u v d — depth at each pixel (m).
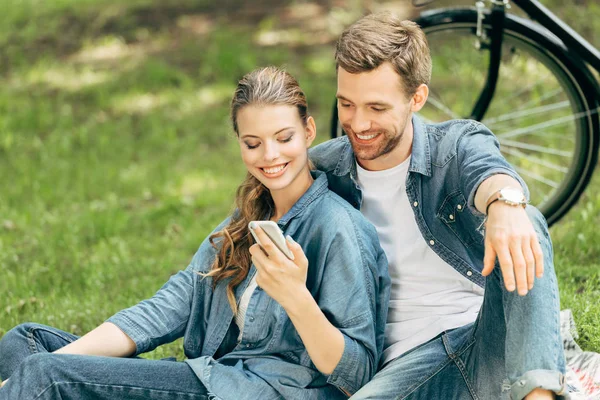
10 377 2.65
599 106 4.22
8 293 4.44
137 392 2.66
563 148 5.63
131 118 7.42
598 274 3.99
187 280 3.00
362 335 2.72
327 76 7.63
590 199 4.91
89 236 5.39
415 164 2.96
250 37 8.48
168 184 6.23
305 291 2.62
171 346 3.82
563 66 4.18
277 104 2.80
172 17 9.12
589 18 7.04
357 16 8.52
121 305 4.22
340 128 4.24
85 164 6.66
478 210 2.69
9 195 6.16
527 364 2.50
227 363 2.87
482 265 3.01
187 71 8.01
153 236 5.45
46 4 9.70
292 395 2.70
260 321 2.83
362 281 2.76
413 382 2.75
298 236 2.88
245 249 2.93
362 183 3.06
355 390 2.75
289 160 2.84
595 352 3.36
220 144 6.86
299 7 9.04
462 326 2.87
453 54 6.79
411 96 2.85
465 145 2.93
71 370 2.62
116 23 9.09
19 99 7.82
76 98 7.80
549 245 2.65
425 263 3.00
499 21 4.11
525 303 2.55
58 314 4.11
